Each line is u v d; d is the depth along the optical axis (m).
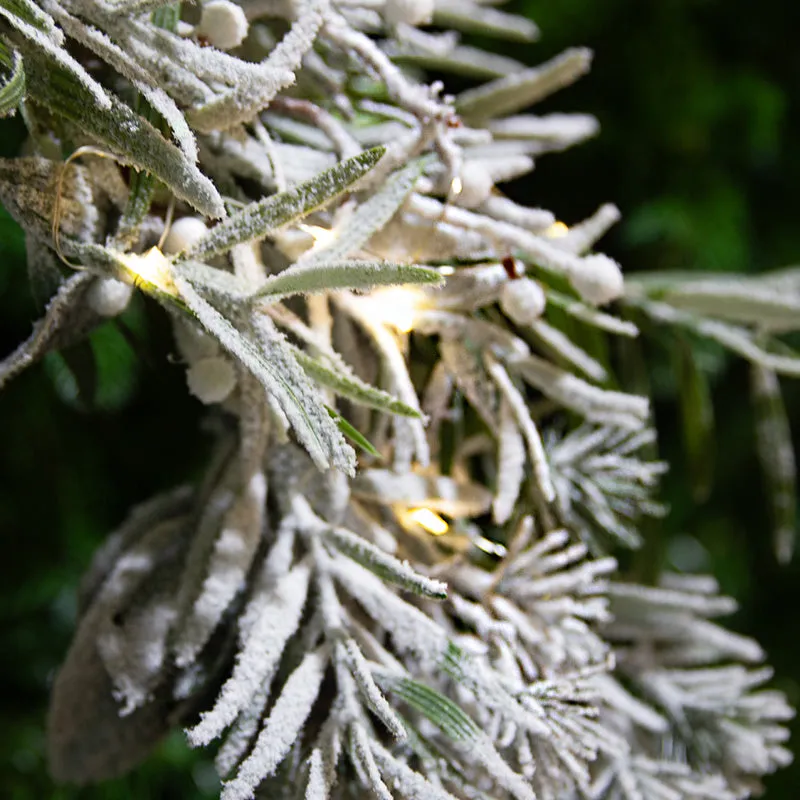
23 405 0.45
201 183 0.29
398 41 0.36
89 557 0.46
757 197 0.53
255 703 0.32
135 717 0.35
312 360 0.30
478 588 0.34
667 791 0.35
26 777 0.44
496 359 0.35
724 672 0.39
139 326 0.39
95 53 0.31
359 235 0.31
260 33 0.34
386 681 0.32
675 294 0.41
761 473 0.55
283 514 0.33
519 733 0.32
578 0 0.47
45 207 0.31
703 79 0.49
